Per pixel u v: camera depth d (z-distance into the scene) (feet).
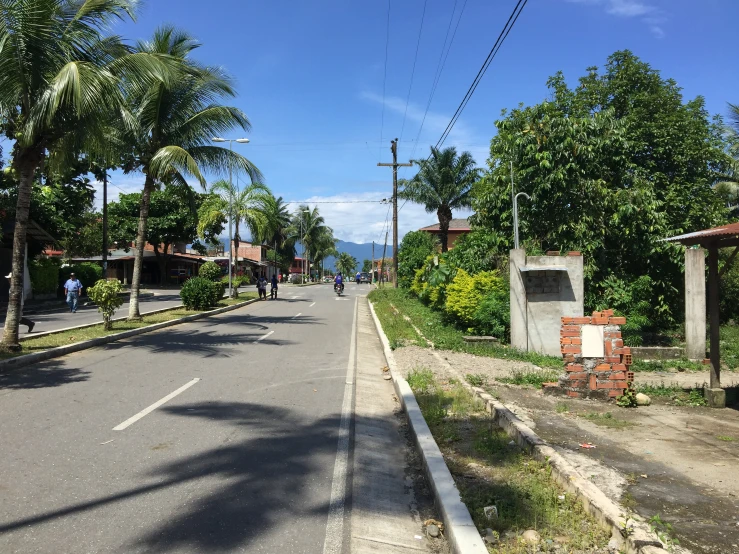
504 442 19.53
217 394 26.81
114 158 54.44
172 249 181.98
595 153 49.93
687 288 39.29
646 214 48.75
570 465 16.14
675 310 56.49
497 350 40.55
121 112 42.91
